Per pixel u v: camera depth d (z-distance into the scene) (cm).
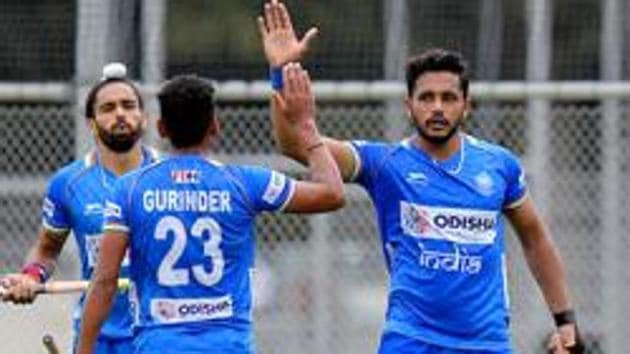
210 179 2272
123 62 3588
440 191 2438
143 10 3597
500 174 2466
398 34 3678
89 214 2817
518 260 3797
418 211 2438
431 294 2431
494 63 3659
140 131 2823
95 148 3044
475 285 2438
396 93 3597
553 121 3728
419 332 2431
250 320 2303
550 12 3634
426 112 2423
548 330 3781
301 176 3766
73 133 3750
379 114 3756
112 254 2278
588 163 3738
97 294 2291
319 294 3809
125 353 2781
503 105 3750
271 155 3772
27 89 3581
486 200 2442
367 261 3809
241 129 3766
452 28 3666
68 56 3678
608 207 3681
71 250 3691
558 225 3753
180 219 2264
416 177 2442
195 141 2280
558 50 3678
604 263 3700
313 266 3812
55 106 3753
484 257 2441
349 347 3809
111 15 3584
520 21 3666
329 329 3809
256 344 3803
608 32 3634
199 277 2266
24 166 3759
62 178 2847
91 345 2309
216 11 3706
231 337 2270
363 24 3691
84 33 3569
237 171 2286
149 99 3575
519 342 3794
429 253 2431
